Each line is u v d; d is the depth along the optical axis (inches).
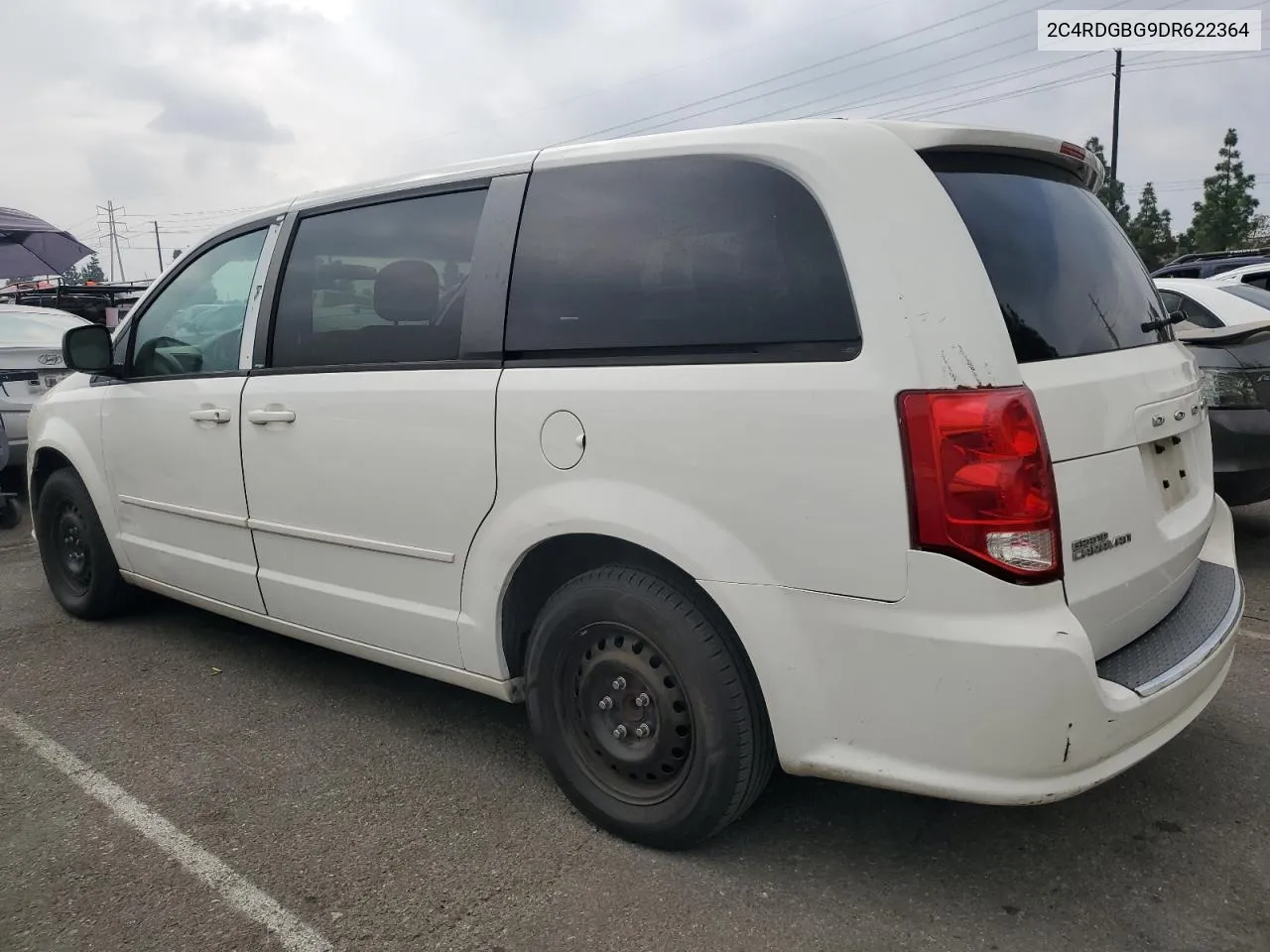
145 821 119.4
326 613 138.5
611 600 105.2
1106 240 111.8
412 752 136.1
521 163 117.8
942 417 84.7
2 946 97.0
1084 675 85.0
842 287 90.7
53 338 334.3
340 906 101.9
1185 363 116.3
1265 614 177.2
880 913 98.0
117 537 177.6
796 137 95.9
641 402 100.2
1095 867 104.5
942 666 86.1
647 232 104.7
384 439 124.2
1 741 142.2
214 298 154.4
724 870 106.0
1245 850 106.5
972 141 97.2
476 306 117.0
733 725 99.5
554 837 113.7
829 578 90.3
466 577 118.8
